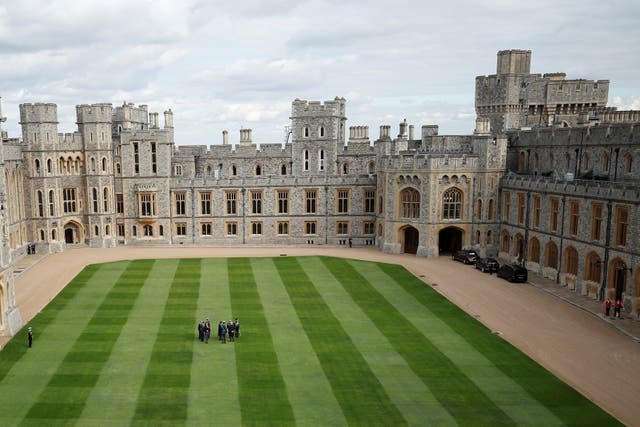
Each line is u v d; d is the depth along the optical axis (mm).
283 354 36719
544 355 36656
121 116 87625
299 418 28484
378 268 61812
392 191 70562
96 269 60781
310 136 82250
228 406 29688
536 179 60469
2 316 40031
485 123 69500
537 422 28078
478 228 68875
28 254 70750
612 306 47406
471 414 28922
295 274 58938
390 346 38219
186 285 54031
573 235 53875
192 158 81750
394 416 28719
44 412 28953
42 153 70562
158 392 31219
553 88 81125
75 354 36500
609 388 31812
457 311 46125
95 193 75500
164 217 77500
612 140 55188
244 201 78062
